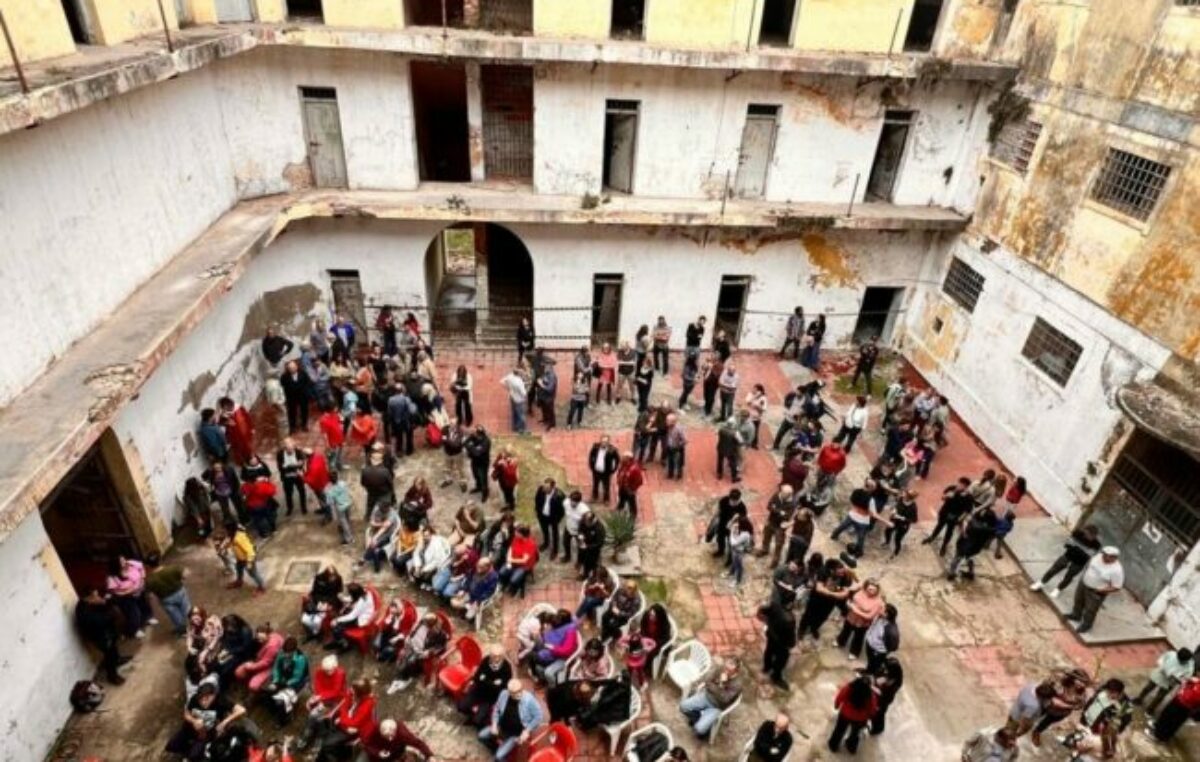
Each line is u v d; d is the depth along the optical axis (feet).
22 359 29.25
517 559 36.55
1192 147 36.70
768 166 55.01
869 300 62.39
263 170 50.78
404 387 47.34
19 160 28.91
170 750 28.99
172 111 40.75
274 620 36.01
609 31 48.08
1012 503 42.73
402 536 38.11
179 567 37.99
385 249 54.70
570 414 50.55
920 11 50.93
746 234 56.24
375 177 52.70
